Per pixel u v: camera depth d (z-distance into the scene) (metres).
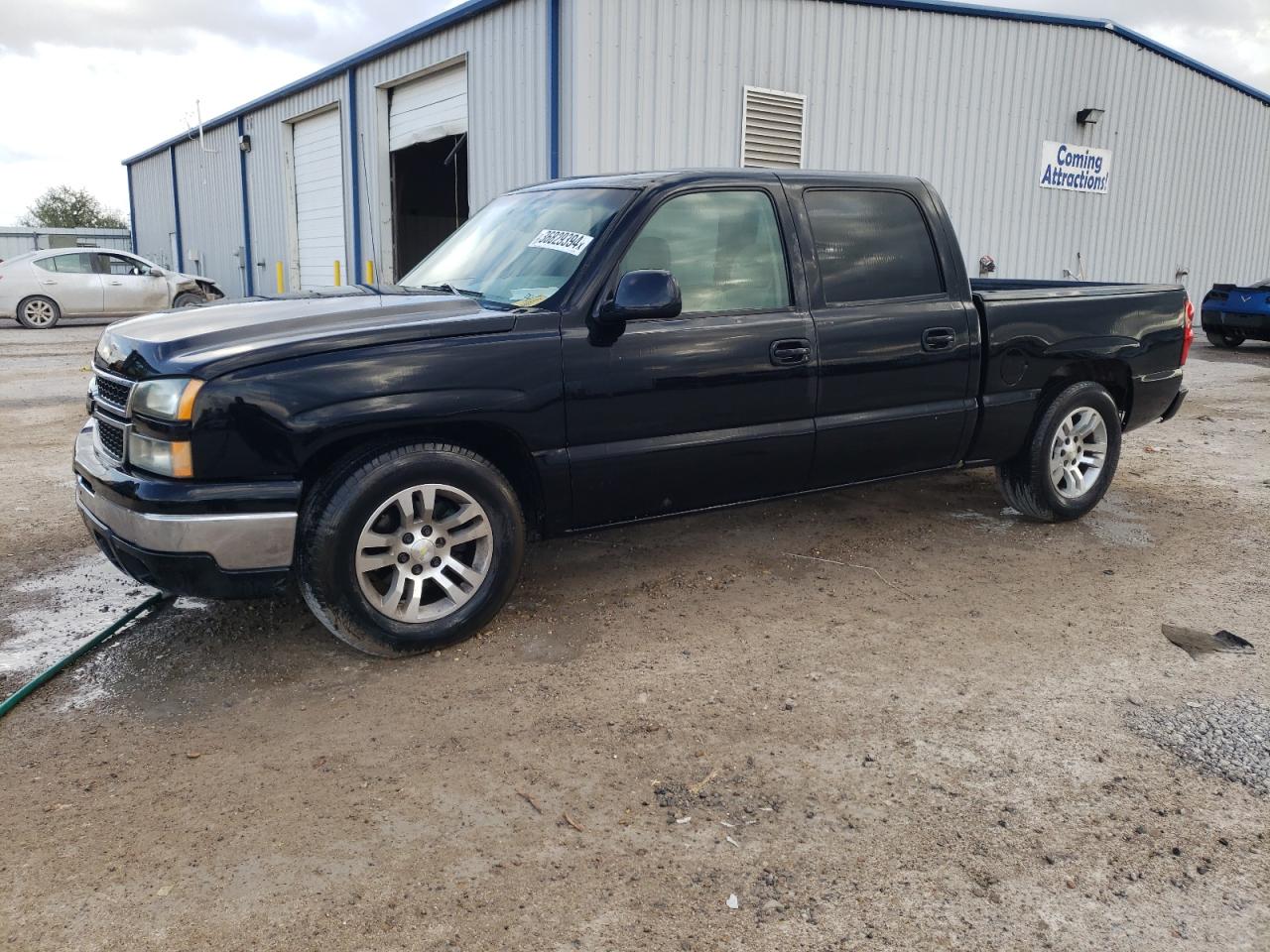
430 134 14.25
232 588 3.42
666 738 3.17
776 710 3.36
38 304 18.91
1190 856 2.59
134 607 4.27
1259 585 4.61
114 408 3.60
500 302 4.01
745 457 4.29
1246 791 2.89
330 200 17.72
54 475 6.58
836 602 4.36
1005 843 2.64
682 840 2.64
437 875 2.49
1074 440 5.43
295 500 3.38
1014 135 14.67
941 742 3.15
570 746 3.12
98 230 34.66
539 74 11.42
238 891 2.43
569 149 11.05
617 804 2.80
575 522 4.04
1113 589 4.55
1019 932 2.30
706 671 3.65
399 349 3.51
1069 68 15.02
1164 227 17.41
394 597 3.64
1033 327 5.05
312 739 3.17
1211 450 7.76
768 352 4.24
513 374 3.69
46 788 2.88
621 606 4.29
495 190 12.57
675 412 4.07
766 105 12.14
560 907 2.37
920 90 13.52
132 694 3.48
